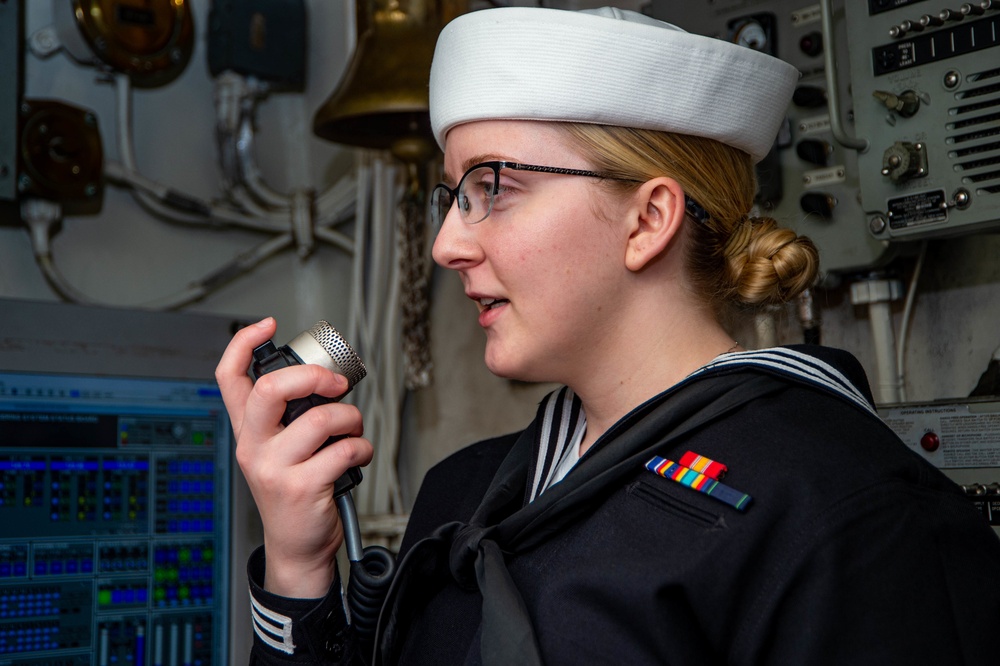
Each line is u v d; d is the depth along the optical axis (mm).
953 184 1067
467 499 978
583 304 784
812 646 621
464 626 818
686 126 803
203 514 1396
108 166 1607
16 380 1241
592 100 768
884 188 1129
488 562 741
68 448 1277
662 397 770
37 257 1521
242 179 1740
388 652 852
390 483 1717
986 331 1198
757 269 807
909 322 1279
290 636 845
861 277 1262
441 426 1769
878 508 655
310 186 1884
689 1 1385
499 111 779
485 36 792
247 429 846
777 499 668
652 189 786
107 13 1585
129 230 1670
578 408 899
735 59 823
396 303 1769
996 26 1035
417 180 1611
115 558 1305
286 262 1846
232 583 1405
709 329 838
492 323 816
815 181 1253
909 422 1136
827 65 1155
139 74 1661
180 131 1754
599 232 779
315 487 831
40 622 1231
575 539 745
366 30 1508
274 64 1768
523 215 778
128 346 1339
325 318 1853
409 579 853
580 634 680
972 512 712
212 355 1426
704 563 661
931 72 1088
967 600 664
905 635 624
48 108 1519
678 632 664
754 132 854
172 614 1346
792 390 759
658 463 737
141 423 1349
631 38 778
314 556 857
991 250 1199
